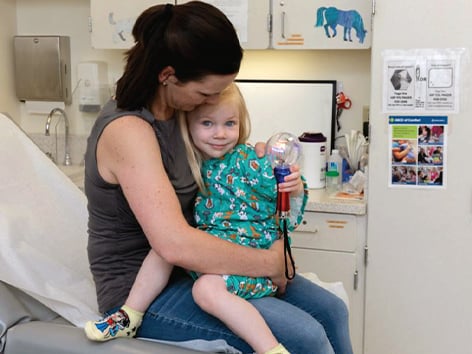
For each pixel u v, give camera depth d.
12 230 1.85
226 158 1.74
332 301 1.78
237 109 1.70
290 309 1.61
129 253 1.69
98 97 3.41
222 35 1.46
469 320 2.62
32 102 3.54
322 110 3.21
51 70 3.44
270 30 2.89
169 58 1.48
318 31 2.84
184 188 1.68
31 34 3.56
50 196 2.10
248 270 1.60
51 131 3.56
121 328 1.57
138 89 1.54
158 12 1.51
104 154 1.55
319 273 2.78
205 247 1.53
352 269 2.73
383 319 2.71
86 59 3.50
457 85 2.50
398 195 2.61
